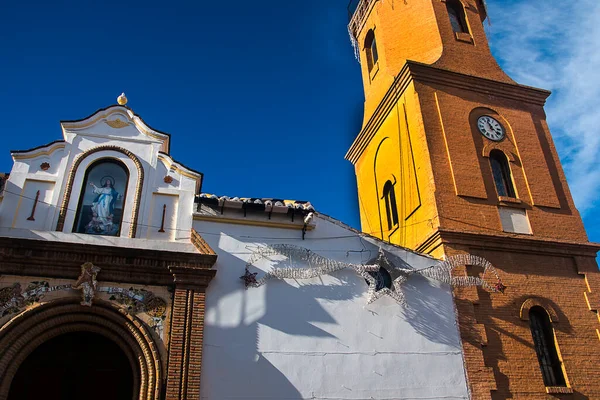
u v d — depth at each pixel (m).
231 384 11.69
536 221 16.88
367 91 23.45
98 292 11.84
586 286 15.98
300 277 13.27
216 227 13.53
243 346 12.17
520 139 18.56
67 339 12.11
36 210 12.64
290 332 12.63
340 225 14.54
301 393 12.07
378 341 13.15
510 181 17.69
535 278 15.58
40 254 11.84
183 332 11.80
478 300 14.54
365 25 24.48
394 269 14.25
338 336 12.93
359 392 12.45
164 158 14.08
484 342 13.95
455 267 14.82
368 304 13.52
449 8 21.66
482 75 19.62
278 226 14.02
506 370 13.80
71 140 13.72
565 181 18.30
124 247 12.27
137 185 13.52
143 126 14.26
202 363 11.72
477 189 16.73
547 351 14.76
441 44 19.86
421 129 17.50
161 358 11.55
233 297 12.67
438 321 13.90
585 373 14.47
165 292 12.28
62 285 11.74
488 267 14.80
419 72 18.59
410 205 17.58
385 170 20.06
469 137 17.80
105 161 13.79
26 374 11.59
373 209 20.83
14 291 11.48
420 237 16.56
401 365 13.03
